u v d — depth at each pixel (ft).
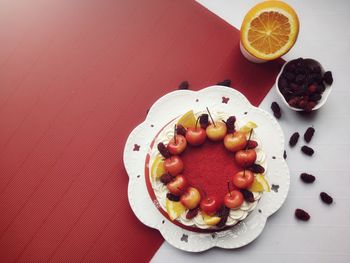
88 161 1.46
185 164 1.26
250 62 1.48
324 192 1.42
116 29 1.51
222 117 1.29
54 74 1.49
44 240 1.42
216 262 1.39
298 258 1.40
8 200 1.44
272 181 1.36
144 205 1.36
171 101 1.38
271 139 1.37
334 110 1.46
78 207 1.44
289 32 1.31
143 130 1.37
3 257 1.41
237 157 1.24
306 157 1.44
